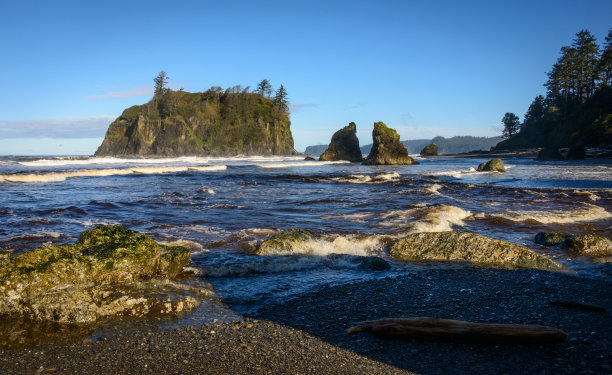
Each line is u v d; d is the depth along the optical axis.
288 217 11.92
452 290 6.02
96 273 5.60
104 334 4.38
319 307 5.32
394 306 5.35
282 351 4.01
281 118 162.00
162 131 142.12
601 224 11.26
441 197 17.03
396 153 57.84
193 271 6.61
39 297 4.92
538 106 114.31
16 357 3.81
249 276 6.68
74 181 22.62
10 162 40.22
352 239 8.95
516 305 5.31
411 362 3.76
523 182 23.83
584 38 97.69
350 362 3.78
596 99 86.81
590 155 59.81
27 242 8.01
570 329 4.44
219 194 17.50
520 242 9.23
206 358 3.85
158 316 4.89
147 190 18.41
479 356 3.83
